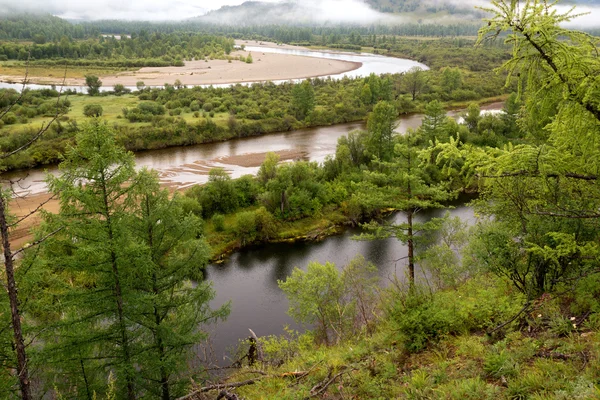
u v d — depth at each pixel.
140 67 149.75
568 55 5.50
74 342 11.31
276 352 16.62
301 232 39.00
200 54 183.88
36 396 13.18
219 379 14.23
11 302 6.66
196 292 13.41
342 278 21.16
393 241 36.38
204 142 69.38
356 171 48.28
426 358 8.71
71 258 11.27
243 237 37.12
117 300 11.71
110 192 11.37
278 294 29.11
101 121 11.31
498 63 137.38
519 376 6.68
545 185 6.63
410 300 10.30
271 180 40.91
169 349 12.84
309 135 73.19
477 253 10.81
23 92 6.45
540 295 9.60
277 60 178.62
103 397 12.09
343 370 9.24
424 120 57.19
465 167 7.20
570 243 7.17
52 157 55.72
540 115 6.29
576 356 6.79
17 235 33.03
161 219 12.99
